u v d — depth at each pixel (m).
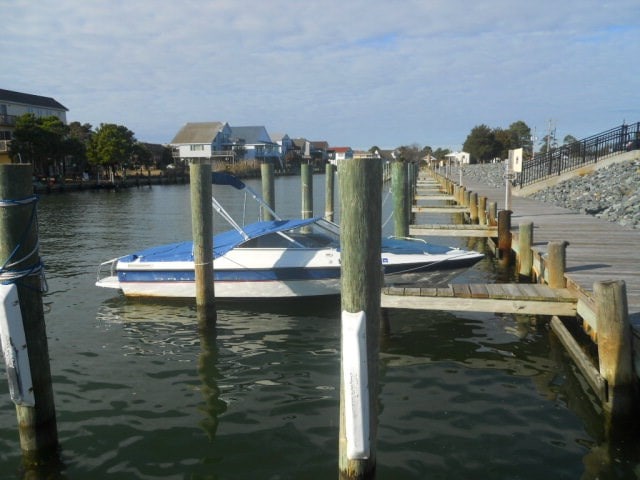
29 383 4.48
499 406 5.81
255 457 4.92
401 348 7.64
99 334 8.39
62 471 4.71
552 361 7.07
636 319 5.71
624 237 11.32
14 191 4.21
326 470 4.70
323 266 9.32
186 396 6.21
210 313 8.43
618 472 4.55
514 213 16.11
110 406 5.96
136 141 67.38
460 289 7.39
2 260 4.27
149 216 28.47
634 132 24.59
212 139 83.69
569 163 25.34
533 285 7.64
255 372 6.88
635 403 5.07
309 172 15.00
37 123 48.00
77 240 19.30
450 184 31.56
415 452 4.92
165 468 4.78
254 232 9.83
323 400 6.05
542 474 4.55
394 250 9.70
